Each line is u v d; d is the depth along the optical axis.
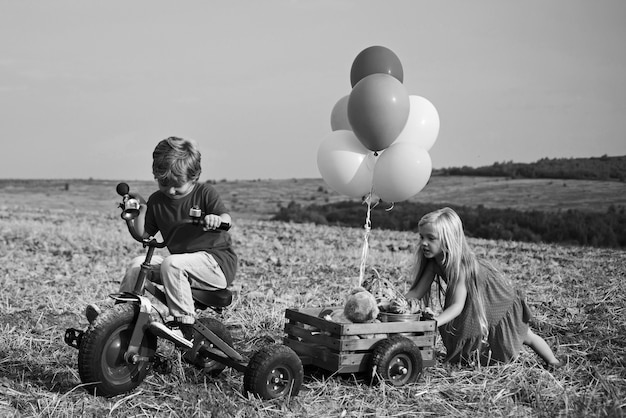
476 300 5.43
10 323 6.50
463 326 5.48
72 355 5.55
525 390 4.92
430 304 5.90
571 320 7.05
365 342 4.94
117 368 4.47
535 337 5.59
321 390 4.86
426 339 5.18
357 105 5.89
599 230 24.50
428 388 4.94
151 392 4.69
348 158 6.18
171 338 4.48
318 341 5.09
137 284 4.55
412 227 27.44
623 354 5.88
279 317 6.99
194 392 4.70
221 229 4.61
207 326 5.05
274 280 9.52
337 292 8.75
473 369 5.43
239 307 7.49
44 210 25.75
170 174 4.70
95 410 4.34
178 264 4.57
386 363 4.87
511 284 5.57
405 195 6.08
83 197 36.75
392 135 5.94
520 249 15.34
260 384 4.51
